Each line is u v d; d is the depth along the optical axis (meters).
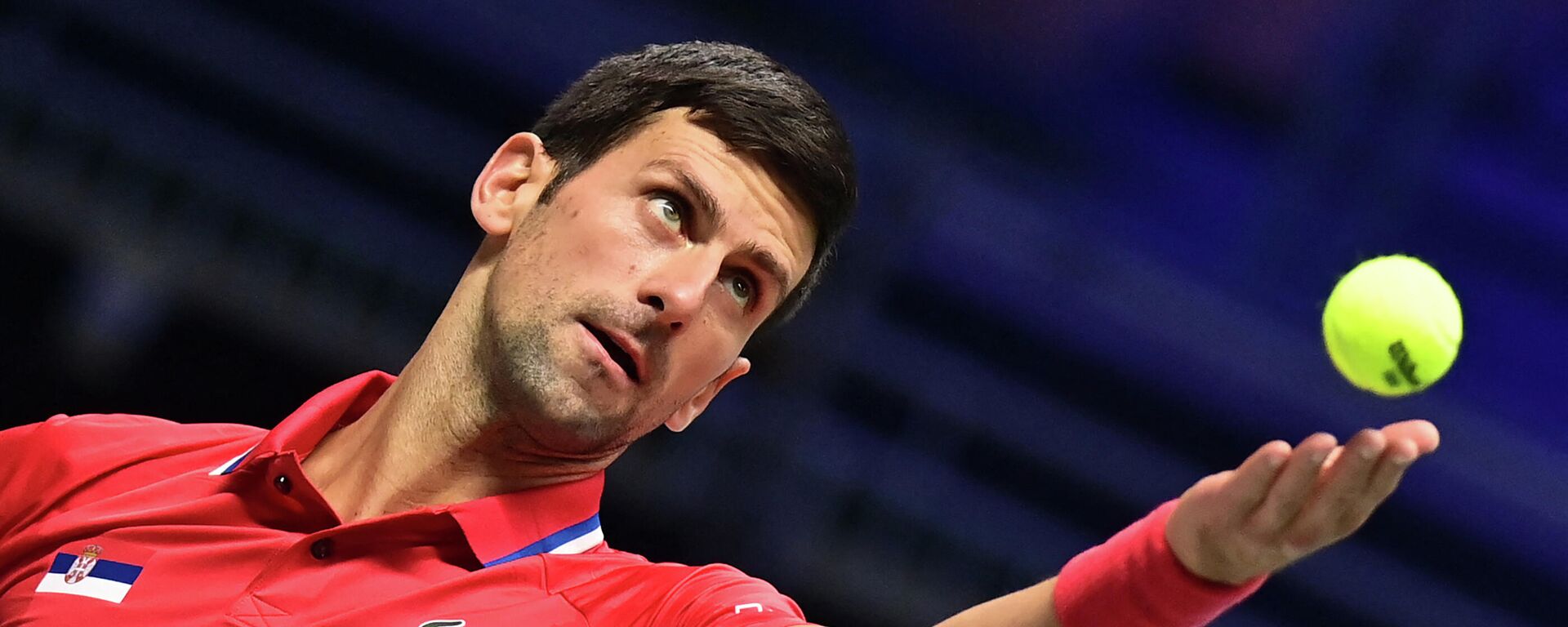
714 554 19.00
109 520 6.11
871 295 20.67
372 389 6.82
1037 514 21.48
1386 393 5.88
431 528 5.89
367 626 5.55
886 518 20.33
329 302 19.55
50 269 18.41
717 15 21.50
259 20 20.44
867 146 21.25
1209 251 22.14
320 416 6.54
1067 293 21.47
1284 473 4.12
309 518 6.05
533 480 6.35
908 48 21.67
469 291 6.51
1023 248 21.47
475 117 21.11
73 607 5.75
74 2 19.27
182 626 5.60
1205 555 4.37
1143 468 21.72
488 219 6.61
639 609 5.80
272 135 20.20
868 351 20.59
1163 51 22.11
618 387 6.15
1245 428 22.06
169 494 6.31
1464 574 22.89
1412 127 22.16
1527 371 22.92
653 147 6.43
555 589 5.85
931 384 20.94
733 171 6.38
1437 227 22.70
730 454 19.22
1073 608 4.62
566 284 6.18
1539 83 22.06
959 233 21.22
